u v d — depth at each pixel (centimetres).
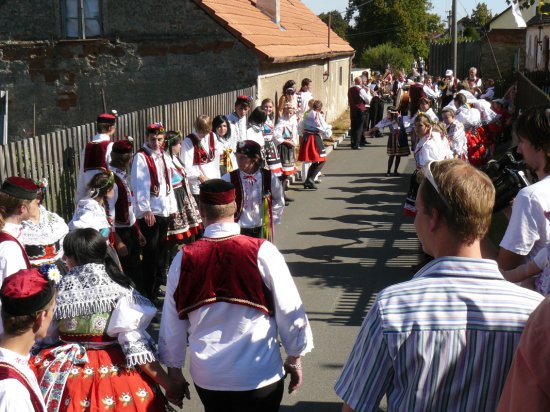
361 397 223
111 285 370
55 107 1645
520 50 3644
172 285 358
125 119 1001
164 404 378
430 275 225
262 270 354
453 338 215
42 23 1617
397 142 1513
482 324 215
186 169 842
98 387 358
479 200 220
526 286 355
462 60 3806
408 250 930
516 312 216
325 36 2652
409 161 1736
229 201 364
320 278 811
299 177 1480
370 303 723
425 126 840
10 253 410
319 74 2300
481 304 217
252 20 1780
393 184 1433
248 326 351
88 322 365
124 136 999
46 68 1633
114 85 1625
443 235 226
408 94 1559
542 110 340
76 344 366
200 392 361
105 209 644
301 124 1369
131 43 1603
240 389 349
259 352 352
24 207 436
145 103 1623
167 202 736
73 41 1608
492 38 3678
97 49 1617
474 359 214
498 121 1486
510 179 377
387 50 5741
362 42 6725
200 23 1566
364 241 980
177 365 367
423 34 6856
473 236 223
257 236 683
